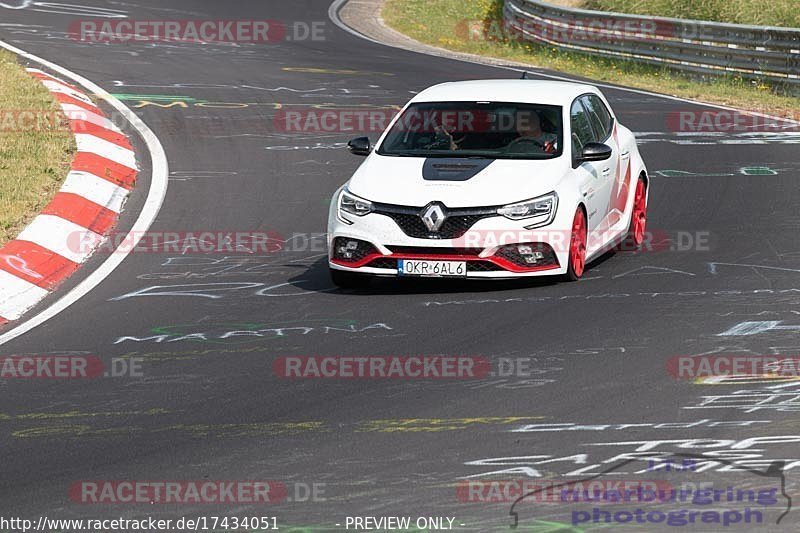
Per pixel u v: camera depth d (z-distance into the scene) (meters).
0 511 21.08
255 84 77.25
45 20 102.50
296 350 30.75
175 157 57.34
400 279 38.34
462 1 139.75
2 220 43.25
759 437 23.81
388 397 26.83
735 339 30.66
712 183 52.91
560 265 36.34
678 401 26.08
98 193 48.66
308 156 58.09
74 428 25.39
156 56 87.31
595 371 28.33
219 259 41.16
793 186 52.06
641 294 35.56
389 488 21.61
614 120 43.69
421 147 38.84
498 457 23.00
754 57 85.50
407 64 90.50
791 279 36.97
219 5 122.75
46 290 37.72
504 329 32.16
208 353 30.72
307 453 23.48
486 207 35.78
